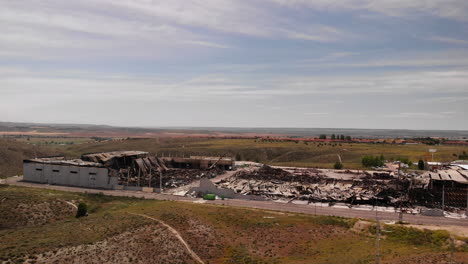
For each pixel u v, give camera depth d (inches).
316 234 3061.0
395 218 3676.2
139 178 5856.3
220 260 2519.7
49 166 5482.3
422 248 2662.4
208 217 3376.0
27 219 3361.2
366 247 2691.9
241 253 2605.8
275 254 2613.2
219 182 5531.5
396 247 2691.9
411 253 2469.2
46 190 4690.0
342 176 6309.1
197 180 5910.4
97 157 6294.3
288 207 4133.9
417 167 7736.2
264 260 2472.9
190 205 3937.0
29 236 2501.2
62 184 5364.2
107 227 2753.4
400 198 4399.6
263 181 5492.1
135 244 2493.8
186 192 4916.3
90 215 3585.1
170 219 3120.1
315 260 2410.2
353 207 4175.7
